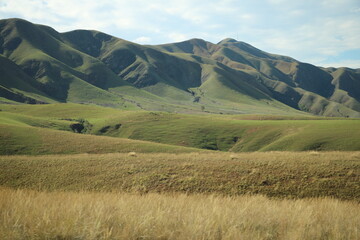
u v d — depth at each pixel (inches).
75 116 5511.8
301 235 275.9
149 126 4210.1
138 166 1001.5
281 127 3676.2
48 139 2176.4
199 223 281.4
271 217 334.0
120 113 5334.6
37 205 331.9
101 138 2345.0
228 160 1025.5
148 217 284.7
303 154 1114.7
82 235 244.5
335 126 3312.0
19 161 1157.1
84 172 995.9
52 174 1006.4
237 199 483.2
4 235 239.9
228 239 254.5
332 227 301.7
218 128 4035.4
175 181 839.7
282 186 760.3
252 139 3535.9
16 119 3779.5
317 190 727.1
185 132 3905.0
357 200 665.0
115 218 296.7
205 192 753.0
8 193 415.5
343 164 881.5
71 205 339.6
